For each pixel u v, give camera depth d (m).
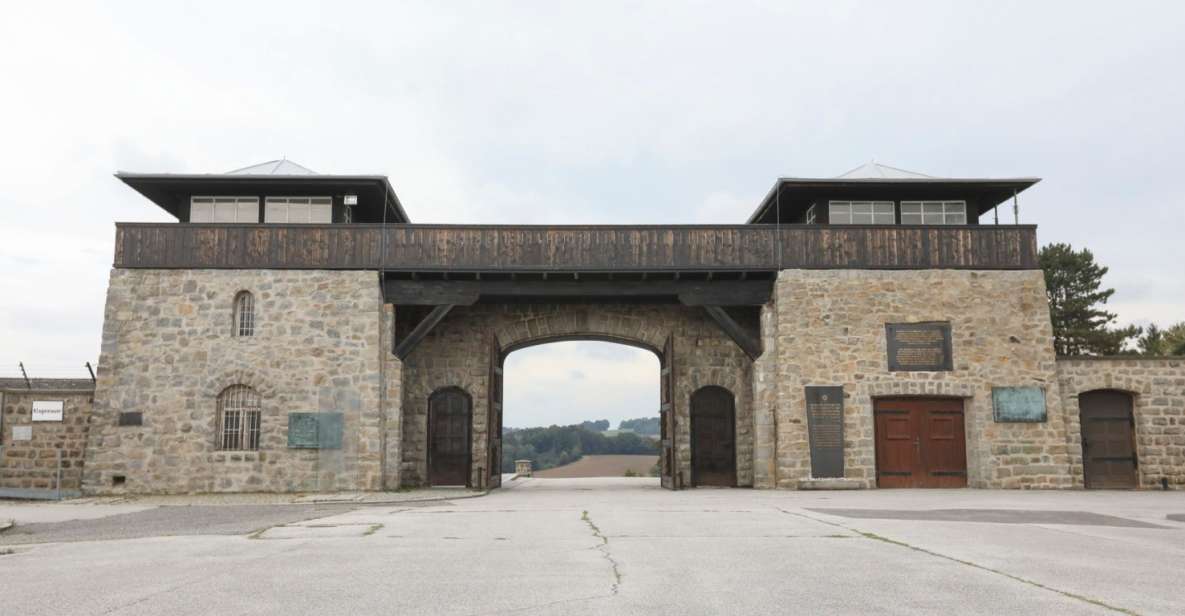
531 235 21.38
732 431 23.09
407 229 21.41
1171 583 7.20
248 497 19.03
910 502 16.17
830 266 21.58
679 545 9.66
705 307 21.91
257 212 22.27
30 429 20.73
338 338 21.05
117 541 10.55
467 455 22.83
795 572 7.76
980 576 7.52
